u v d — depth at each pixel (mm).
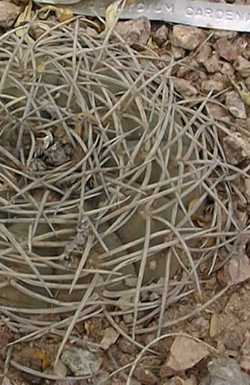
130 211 485
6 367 497
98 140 497
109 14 611
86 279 487
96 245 484
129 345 508
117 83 526
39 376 498
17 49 540
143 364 507
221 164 538
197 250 512
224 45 616
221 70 607
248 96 595
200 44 614
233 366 501
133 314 501
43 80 525
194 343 506
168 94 547
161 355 510
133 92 516
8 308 488
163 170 496
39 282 475
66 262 480
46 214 481
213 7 624
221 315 524
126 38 604
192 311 518
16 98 504
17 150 494
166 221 492
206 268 530
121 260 482
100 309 497
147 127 501
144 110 520
